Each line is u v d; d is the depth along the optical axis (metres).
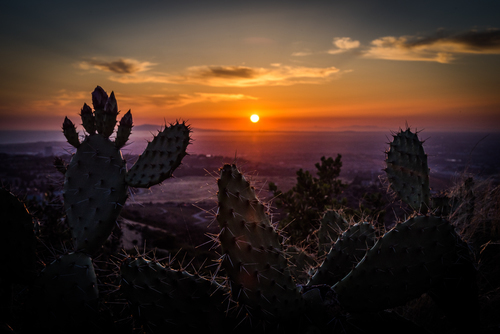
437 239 1.76
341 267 1.93
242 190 1.61
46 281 1.70
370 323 1.75
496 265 2.28
